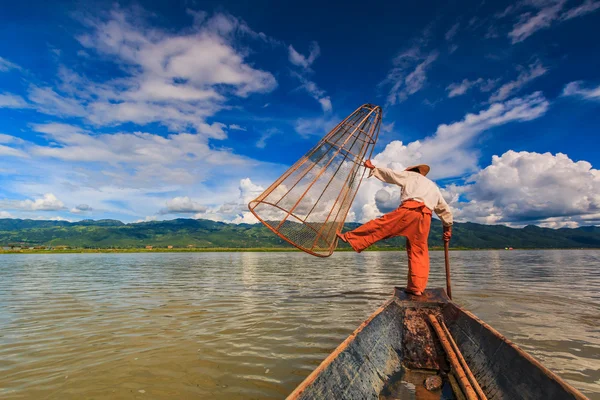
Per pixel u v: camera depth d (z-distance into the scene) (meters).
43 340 6.11
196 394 3.96
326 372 2.71
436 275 17.83
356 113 5.58
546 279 15.58
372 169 5.55
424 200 5.18
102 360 5.07
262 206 4.73
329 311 8.25
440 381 3.64
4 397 3.92
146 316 7.95
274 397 3.87
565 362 4.77
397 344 4.36
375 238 5.19
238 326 6.91
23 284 14.82
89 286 13.92
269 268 25.16
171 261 40.38
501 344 3.39
